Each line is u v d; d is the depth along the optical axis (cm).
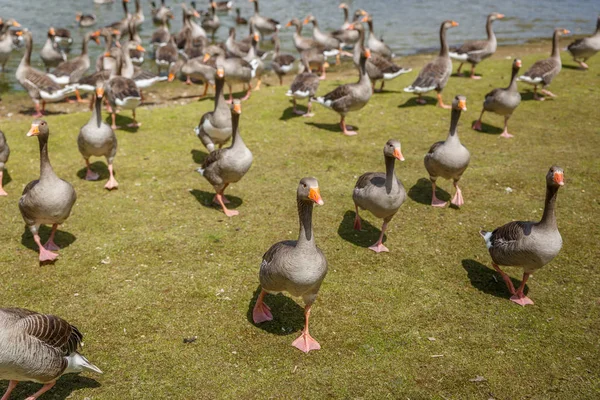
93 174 1009
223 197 934
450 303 677
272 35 2473
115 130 1271
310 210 557
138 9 2673
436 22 2786
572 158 1116
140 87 1494
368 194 765
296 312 658
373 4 3200
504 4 3256
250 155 877
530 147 1182
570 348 602
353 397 526
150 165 1081
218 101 1034
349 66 2100
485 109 1255
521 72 1759
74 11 2853
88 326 614
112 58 1728
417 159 1126
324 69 1925
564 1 3347
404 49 2292
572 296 697
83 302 657
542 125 1312
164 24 2431
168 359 569
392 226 867
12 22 2114
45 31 2403
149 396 520
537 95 1535
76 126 1278
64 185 726
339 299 679
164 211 895
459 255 789
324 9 3067
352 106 1239
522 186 1000
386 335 616
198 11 2853
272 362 571
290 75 1969
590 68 1811
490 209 923
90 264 738
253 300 674
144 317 634
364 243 814
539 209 920
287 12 2988
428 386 543
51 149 1145
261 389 533
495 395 534
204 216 883
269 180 1020
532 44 2344
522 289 684
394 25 2711
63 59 1858
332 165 1095
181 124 1327
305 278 564
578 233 844
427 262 768
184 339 600
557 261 774
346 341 606
